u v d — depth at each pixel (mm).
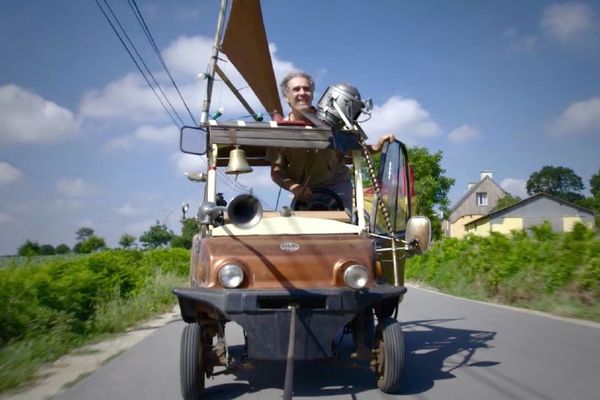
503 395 5203
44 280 9172
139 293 13727
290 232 5402
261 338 4758
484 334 8664
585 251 11469
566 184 95625
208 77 7035
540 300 12172
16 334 7996
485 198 74188
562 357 6797
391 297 5074
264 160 6922
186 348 5027
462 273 17688
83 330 9734
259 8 7859
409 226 5609
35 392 5973
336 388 5621
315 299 4914
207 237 5312
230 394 5555
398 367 5094
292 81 6199
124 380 6320
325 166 6156
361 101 5680
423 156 39344
